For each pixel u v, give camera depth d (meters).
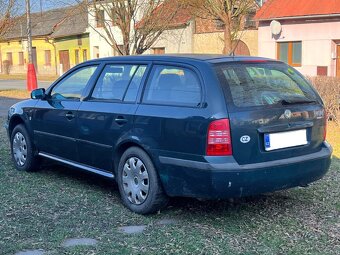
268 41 21.89
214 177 4.46
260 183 4.62
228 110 4.54
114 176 5.53
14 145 7.11
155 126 4.93
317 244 4.42
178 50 28.78
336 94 11.05
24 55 48.16
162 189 4.97
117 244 4.34
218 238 4.51
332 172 6.95
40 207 5.33
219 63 4.88
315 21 20.08
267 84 4.99
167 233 4.61
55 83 6.61
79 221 4.92
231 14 15.84
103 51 36.47
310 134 5.08
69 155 6.16
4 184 6.25
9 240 4.42
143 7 16.78
